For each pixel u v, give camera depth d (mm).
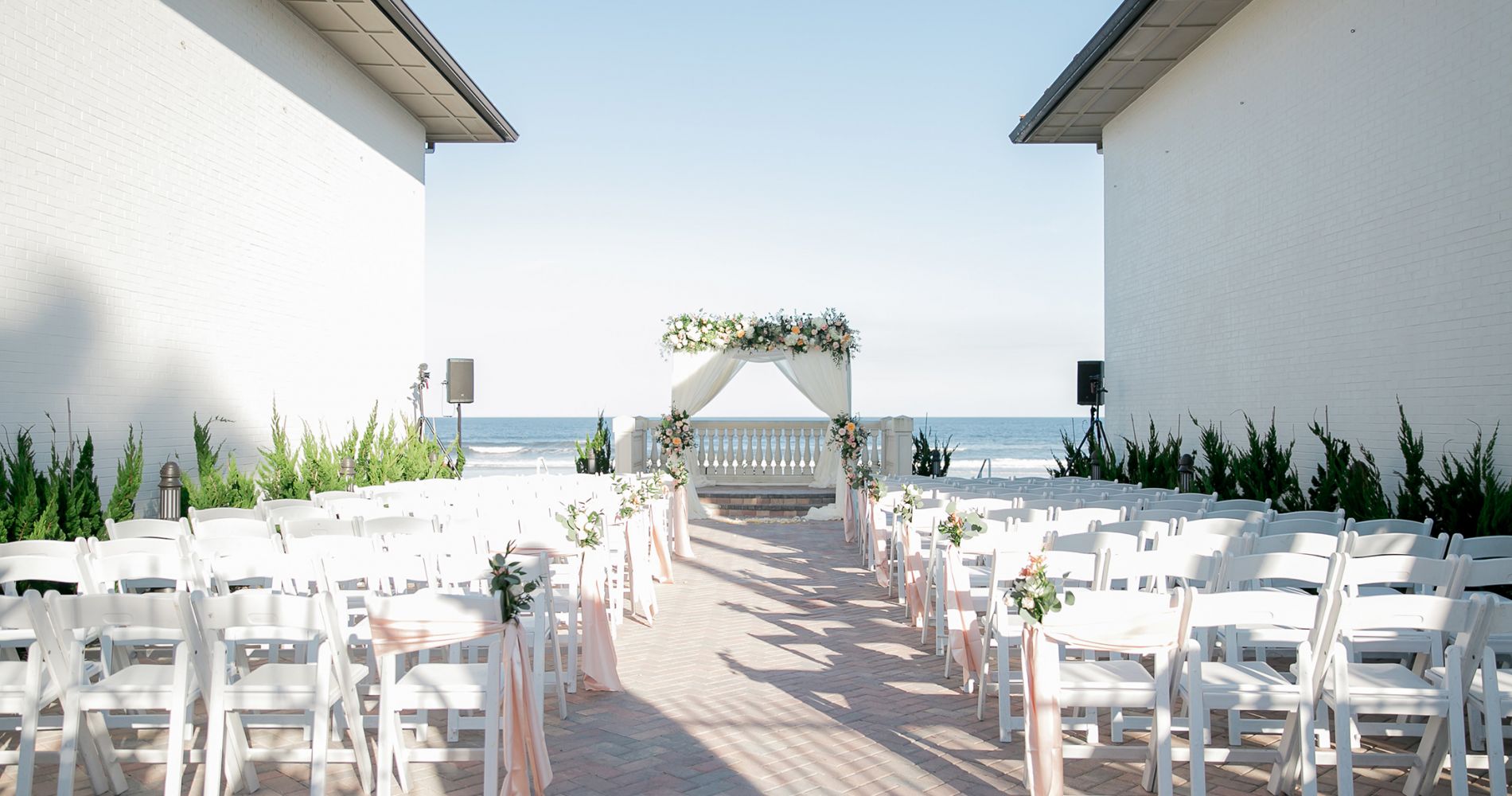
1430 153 8906
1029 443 55531
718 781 4453
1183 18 12594
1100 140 17938
